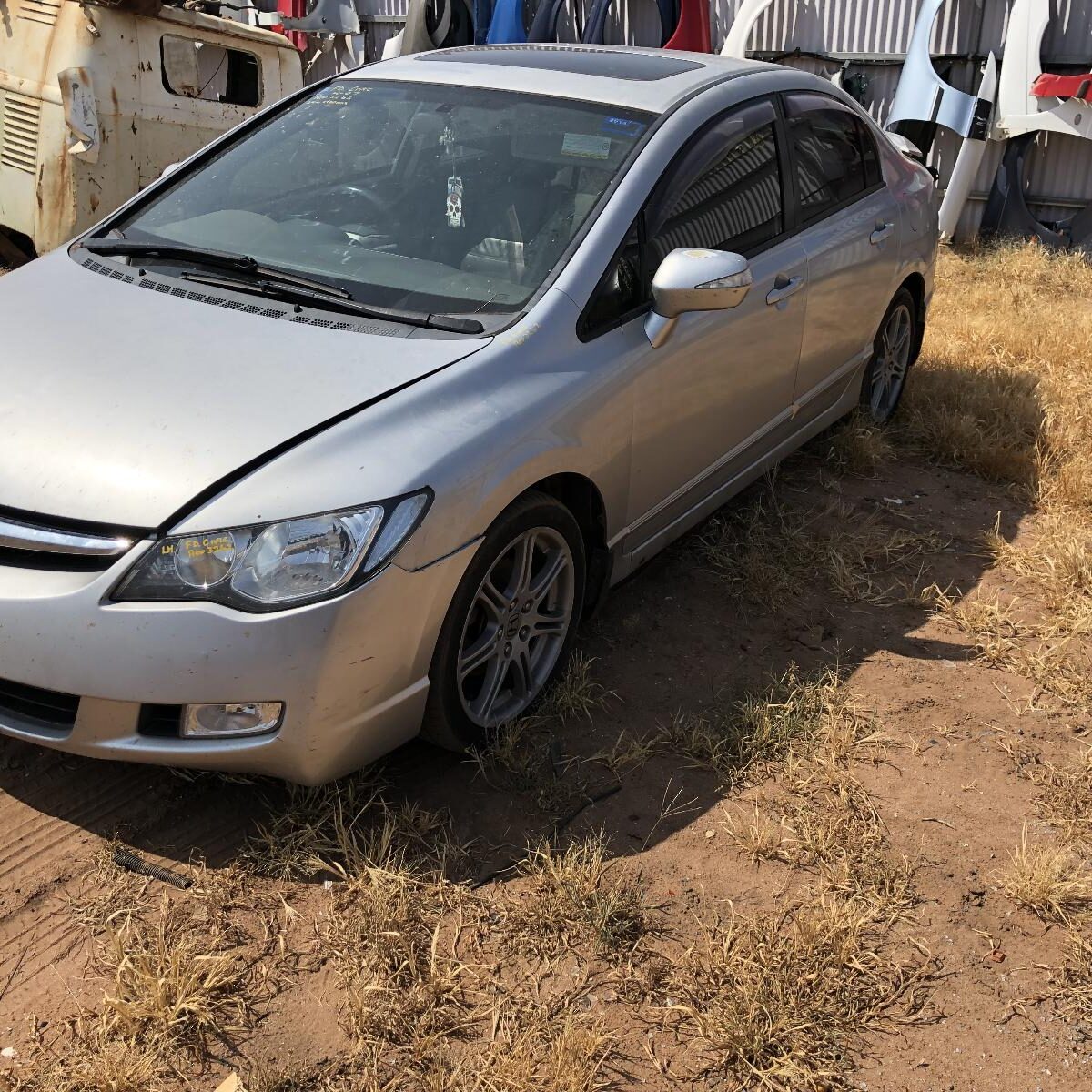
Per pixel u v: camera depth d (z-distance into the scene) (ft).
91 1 18.57
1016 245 30.55
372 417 8.69
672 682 11.53
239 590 7.96
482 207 11.12
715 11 33.45
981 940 8.54
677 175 11.59
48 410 8.70
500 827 9.35
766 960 8.10
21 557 8.30
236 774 9.59
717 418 12.47
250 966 7.95
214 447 8.32
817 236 14.06
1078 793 10.13
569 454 9.82
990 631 12.77
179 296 10.27
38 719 8.55
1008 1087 7.37
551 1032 7.56
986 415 18.74
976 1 30.81
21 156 20.25
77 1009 7.52
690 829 9.50
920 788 10.16
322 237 11.14
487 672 10.02
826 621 12.87
